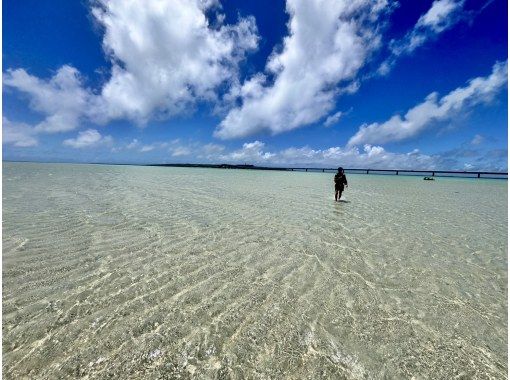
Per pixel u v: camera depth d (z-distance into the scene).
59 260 6.18
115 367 3.25
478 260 7.16
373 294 5.20
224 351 3.57
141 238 8.03
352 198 18.97
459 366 3.47
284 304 4.73
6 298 4.55
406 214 13.30
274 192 21.27
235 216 11.53
